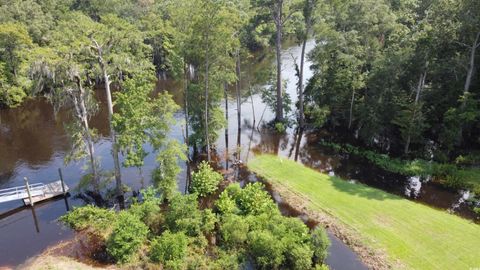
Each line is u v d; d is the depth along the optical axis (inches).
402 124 1358.3
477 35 1304.1
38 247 946.1
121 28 1283.2
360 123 1558.8
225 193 1070.4
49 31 2262.6
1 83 2081.7
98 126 1796.3
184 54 1266.0
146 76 1119.6
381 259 856.9
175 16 1250.6
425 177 1267.2
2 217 1087.0
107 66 1055.6
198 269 816.9
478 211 1037.2
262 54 2202.3
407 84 1467.8
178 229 931.3
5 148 1601.9
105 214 1035.9
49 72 970.1
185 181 1283.2
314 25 1557.6
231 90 2294.5
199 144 1482.5
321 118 1620.3
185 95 1369.3
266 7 1590.8
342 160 1425.9
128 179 1283.2
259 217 940.6
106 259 879.1
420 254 865.5
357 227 972.6
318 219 1021.2
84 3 3070.9
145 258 852.0
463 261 837.2
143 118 1077.8
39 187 1203.9
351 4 1549.0
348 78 1579.7
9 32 2022.6
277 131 1704.0
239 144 1572.3
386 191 1185.4
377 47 1546.5
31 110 2074.3
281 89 1754.4
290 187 1197.1
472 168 1266.0
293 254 812.0
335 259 866.8
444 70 1401.3
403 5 1990.7
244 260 843.4
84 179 1152.2
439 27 1305.4
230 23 1242.6
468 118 1253.1
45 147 1603.1
